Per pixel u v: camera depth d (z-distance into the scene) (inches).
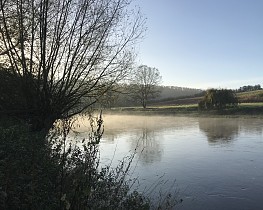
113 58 512.7
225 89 2454.5
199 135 1425.9
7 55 451.5
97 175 313.6
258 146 1073.5
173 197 546.3
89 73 505.7
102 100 556.7
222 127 1712.6
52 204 230.2
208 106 2518.5
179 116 2741.1
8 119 448.1
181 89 6161.4
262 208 513.3
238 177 694.5
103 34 491.2
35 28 450.3
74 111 530.6
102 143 1197.1
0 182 232.8
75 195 201.2
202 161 861.8
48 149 325.7
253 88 4436.5
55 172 278.2
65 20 465.7
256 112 2269.9
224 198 562.6
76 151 369.1
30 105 460.1
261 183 649.6
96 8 481.4
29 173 258.2
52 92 476.1
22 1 440.8
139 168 768.9
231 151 999.6
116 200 318.0
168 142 1226.0
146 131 1658.5
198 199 550.0
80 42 477.7
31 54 449.1
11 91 455.5
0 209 213.3
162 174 715.4
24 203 230.8
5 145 295.9
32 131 449.4
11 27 450.6
